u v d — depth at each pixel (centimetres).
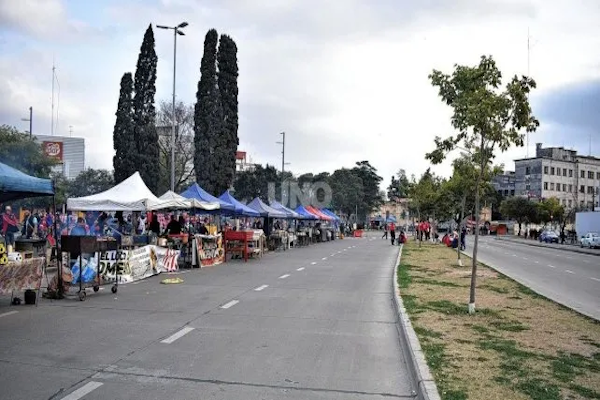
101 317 961
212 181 4150
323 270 1966
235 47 4359
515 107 1063
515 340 805
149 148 4234
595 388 579
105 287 1368
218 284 1479
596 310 1177
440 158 1221
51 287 1189
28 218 2086
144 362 675
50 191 1109
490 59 1124
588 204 11000
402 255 2889
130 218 2939
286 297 1252
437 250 3538
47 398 538
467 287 1452
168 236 2038
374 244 4481
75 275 1202
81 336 808
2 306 1056
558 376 620
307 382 611
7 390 559
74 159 7431
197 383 596
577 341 810
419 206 4806
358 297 1280
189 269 1931
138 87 4266
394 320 994
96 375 617
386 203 11769
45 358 682
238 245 2375
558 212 8631
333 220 5738
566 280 1897
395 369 674
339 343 802
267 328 896
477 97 1067
